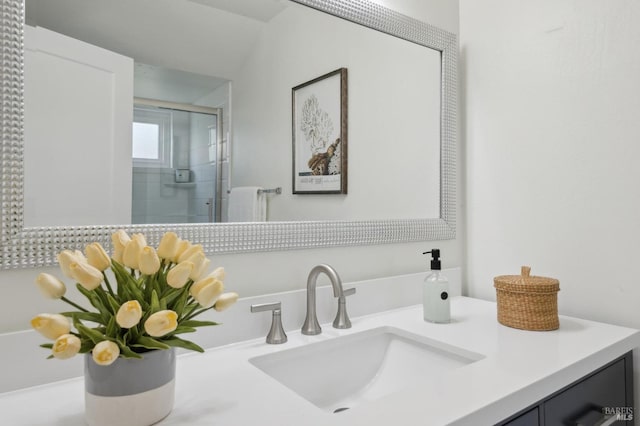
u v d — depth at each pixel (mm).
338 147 1252
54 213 809
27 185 780
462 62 1588
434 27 1474
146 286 649
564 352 936
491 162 1495
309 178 1178
